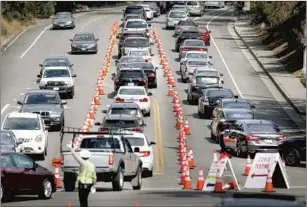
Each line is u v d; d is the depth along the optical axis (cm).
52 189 5844
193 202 5281
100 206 5041
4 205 5275
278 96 12562
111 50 16050
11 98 11656
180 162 8131
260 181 6269
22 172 5491
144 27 16550
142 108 10694
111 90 12550
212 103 10625
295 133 9831
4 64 14700
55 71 11869
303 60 13638
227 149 8650
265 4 18400
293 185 6731
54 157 8244
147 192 6066
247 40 18412
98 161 5809
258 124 8450
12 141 7638
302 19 15588
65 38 17975
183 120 10431
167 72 13950
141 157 7244
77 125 9981
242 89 13025
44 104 9788
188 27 18312
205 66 13362
